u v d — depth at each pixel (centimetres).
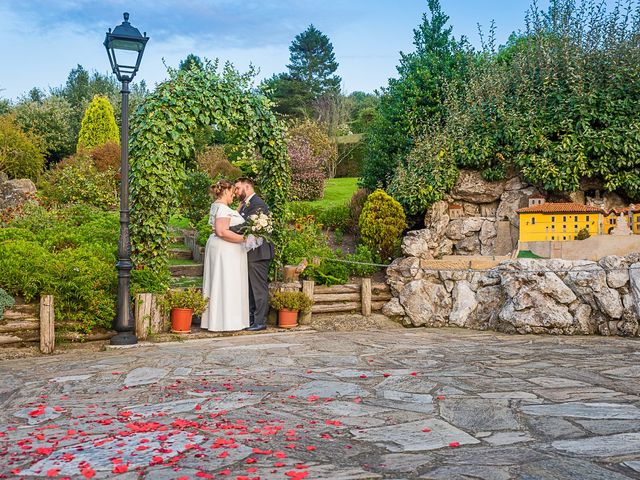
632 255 934
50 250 958
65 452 346
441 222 1248
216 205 908
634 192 1159
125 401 490
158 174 906
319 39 5403
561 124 1196
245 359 684
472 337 900
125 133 808
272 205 1046
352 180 2430
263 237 923
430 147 1290
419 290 1068
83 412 455
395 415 436
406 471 312
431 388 527
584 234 1023
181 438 372
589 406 459
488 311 1016
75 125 3173
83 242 1000
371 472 310
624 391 515
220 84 967
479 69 1407
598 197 1189
